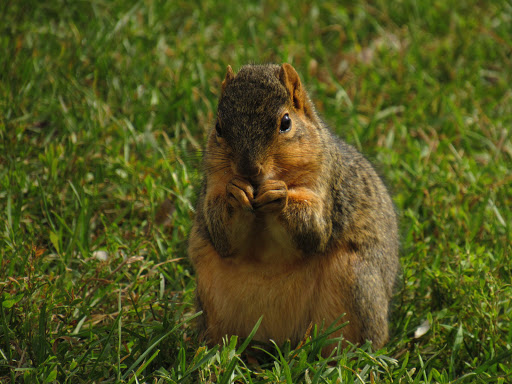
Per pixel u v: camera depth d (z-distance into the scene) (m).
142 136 12.64
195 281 9.80
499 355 8.27
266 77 8.11
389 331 9.36
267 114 7.88
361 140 13.07
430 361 8.73
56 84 13.29
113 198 11.58
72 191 11.30
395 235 9.61
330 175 8.46
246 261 8.51
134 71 13.93
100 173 11.68
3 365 7.62
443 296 9.74
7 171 11.27
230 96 8.04
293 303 8.59
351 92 14.48
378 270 8.82
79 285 9.25
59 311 8.78
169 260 9.74
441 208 11.59
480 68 15.20
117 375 7.49
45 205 10.39
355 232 8.64
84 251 10.18
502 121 13.78
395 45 15.53
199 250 8.90
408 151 13.13
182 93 13.60
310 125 8.37
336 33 16.02
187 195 11.44
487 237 11.08
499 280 9.21
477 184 11.99
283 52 14.47
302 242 8.17
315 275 8.53
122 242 10.60
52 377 7.29
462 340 8.78
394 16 16.42
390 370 7.98
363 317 8.58
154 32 15.01
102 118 12.70
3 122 12.06
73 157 11.59
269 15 16.06
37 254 9.40
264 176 7.95
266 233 8.27
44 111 12.69
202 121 13.10
